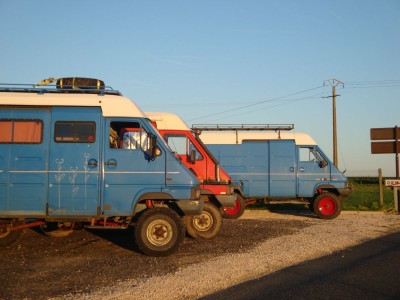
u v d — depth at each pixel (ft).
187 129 44.09
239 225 50.01
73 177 31.89
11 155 31.81
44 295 22.41
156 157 32.55
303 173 60.64
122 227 33.06
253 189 61.00
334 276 26.30
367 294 22.52
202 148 43.80
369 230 45.83
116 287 23.85
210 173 43.50
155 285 24.12
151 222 31.78
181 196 32.32
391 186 66.44
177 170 32.53
